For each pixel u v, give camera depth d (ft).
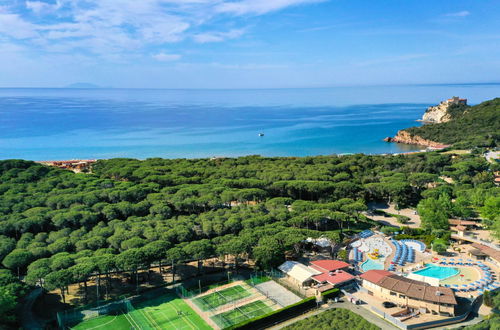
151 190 500.74
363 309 277.03
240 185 542.98
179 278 330.13
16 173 541.75
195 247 321.93
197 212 471.21
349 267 341.21
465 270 333.62
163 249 319.88
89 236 353.10
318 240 396.78
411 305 270.05
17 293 265.54
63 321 263.90
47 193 472.03
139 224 376.68
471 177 639.76
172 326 258.78
